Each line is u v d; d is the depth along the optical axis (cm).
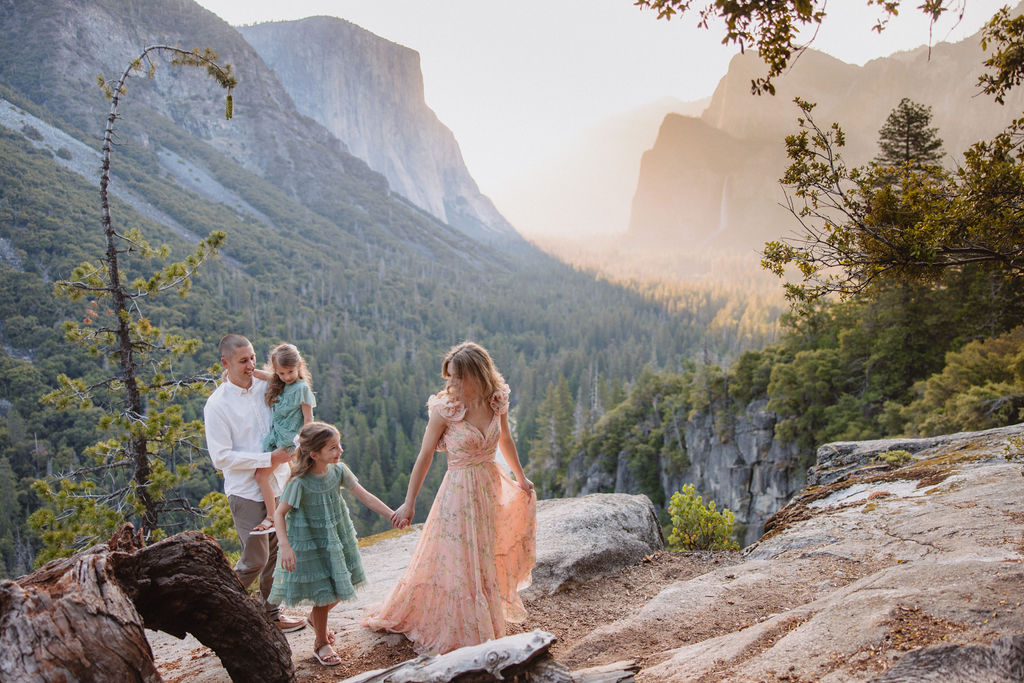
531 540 448
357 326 16288
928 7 418
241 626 325
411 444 8769
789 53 360
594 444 7450
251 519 448
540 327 19200
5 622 254
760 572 532
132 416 973
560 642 458
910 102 2950
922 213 553
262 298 16738
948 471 714
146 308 11775
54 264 10938
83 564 284
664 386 7406
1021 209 514
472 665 312
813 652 337
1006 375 2444
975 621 340
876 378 3981
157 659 472
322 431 400
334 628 470
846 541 572
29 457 5934
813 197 602
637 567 621
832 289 598
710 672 338
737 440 5494
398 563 684
